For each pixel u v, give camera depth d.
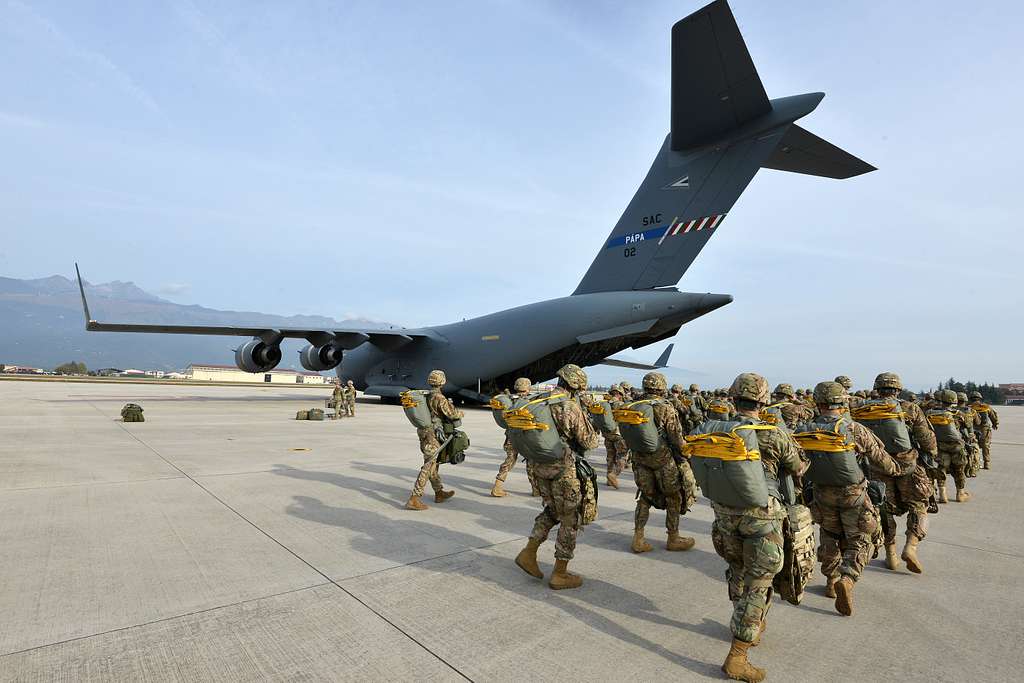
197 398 27.56
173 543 4.54
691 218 15.01
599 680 2.68
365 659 2.81
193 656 2.79
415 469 8.33
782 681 2.73
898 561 4.73
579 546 5.00
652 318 16.17
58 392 31.14
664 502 4.84
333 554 4.39
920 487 4.35
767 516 2.90
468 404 25.94
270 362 22.86
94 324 19.53
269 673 2.65
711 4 8.88
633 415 4.62
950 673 2.82
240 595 3.56
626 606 3.61
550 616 3.41
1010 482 8.71
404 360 24.39
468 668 2.76
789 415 7.07
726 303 14.88
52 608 3.29
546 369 20.91
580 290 18.64
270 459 8.80
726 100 11.83
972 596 3.91
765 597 2.82
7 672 2.59
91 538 4.61
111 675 2.60
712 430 3.02
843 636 3.26
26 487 6.42
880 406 4.51
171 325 20.69
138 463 8.14
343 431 13.36
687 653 2.99
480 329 21.48
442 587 3.81
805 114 11.77
